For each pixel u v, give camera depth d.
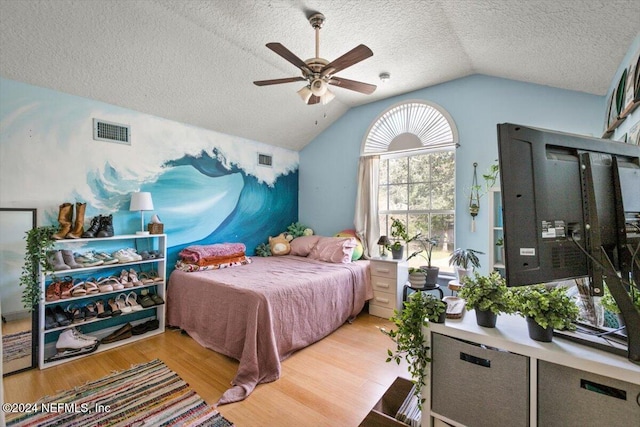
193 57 2.61
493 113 3.12
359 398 1.88
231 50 2.63
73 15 2.00
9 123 2.30
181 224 3.39
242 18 2.22
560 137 1.06
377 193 3.89
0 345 0.73
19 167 2.35
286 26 2.32
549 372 1.01
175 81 2.81
